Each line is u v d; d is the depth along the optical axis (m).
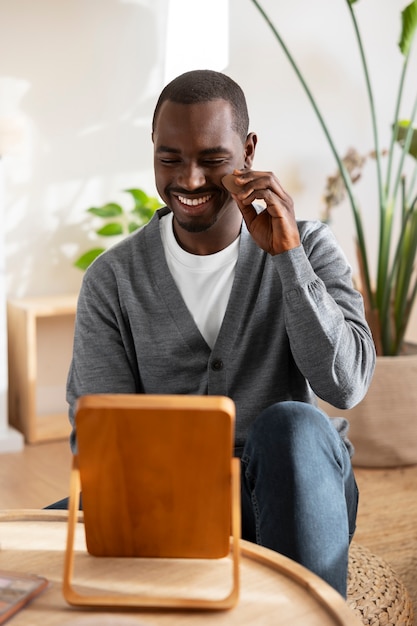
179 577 1.35
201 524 1.35
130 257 2.00
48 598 1.30
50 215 4.37
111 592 1.30
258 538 1.65
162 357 1.96
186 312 1.95
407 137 3.87
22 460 3.89
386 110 5.05
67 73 4.32
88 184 4.42
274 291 1.94
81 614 1.25
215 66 4.60
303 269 1.79
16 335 4.20
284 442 1.62
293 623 1.23
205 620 1.24
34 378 4.10
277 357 1.93
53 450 4.02
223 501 1.31
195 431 1.24
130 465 1.29
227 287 1.96
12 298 4.34
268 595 1.31
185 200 1.86
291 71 4.78
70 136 4.36
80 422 1.25
